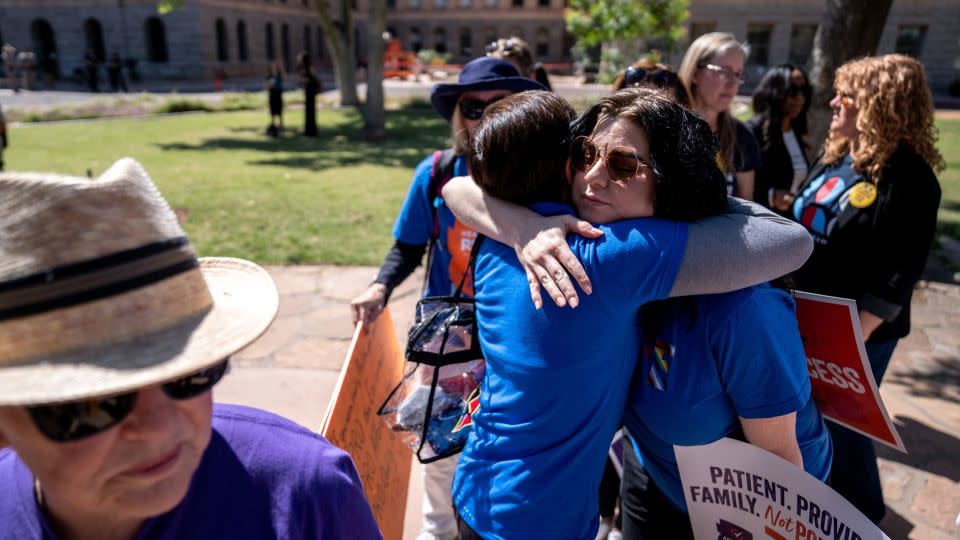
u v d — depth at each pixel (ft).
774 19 107.45
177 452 2.83
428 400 5.65
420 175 7.78
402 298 16.70
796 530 4.75
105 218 2.47
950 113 72.69
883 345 8.04
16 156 39.65
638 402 5.01
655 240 4.19
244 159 40.19
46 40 130.00
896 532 8.66
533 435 4.64
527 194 4.85
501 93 7.89
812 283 7.93
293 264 19.47
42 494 2.97
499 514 4.75
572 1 47.78
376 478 6.84
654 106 4.33
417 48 181.47
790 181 12.66
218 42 134.51
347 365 6.60
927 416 11.49
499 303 4.77
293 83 127.75
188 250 2.80
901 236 7.27
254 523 3.20
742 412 4.60
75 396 2.39
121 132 53.21
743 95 91.09
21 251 2.37
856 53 18.03
